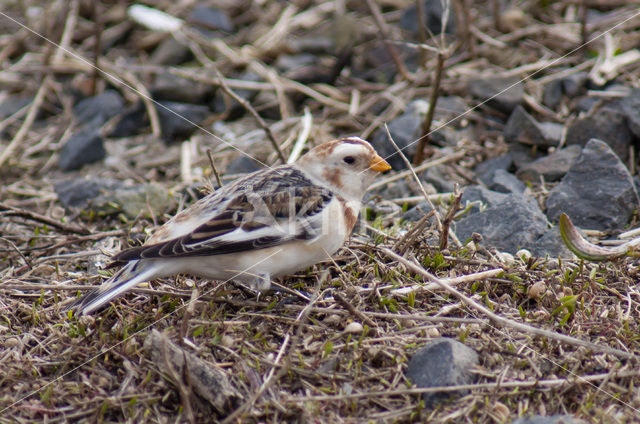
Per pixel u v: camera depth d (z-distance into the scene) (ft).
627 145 36.22
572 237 24.73
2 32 53.98
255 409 19.86
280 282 25.82
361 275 25.98
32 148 43.73
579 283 25.29
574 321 23.27
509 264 26.37
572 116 40.09
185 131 44.24
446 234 26.63
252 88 46.03
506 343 22.16
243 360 21.49
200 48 51.72
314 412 19.74
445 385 20.27
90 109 46.60
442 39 34.14
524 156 37.68
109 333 22.93
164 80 46.57
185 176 38.86
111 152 43.14
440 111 41.57
